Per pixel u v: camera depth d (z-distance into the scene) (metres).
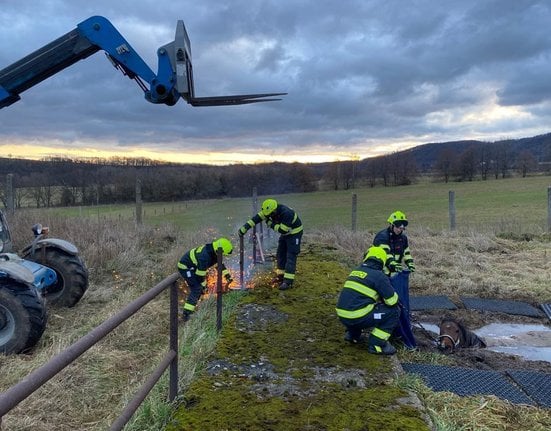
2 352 5.16
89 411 3.96
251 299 6.33
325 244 11.70
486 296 8.17
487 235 12.85
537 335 6.46
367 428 3.26
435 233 13.77
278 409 3.51
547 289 8.31
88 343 2.21
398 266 5.45
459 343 5.74
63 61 6.08
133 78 6.10
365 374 4.18
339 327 5.37
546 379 4.50
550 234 13.27
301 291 6.74
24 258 7.15
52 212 13.55
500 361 5.29
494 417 3.68
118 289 8.00
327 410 3.50
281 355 4.55
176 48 5.79
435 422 3.45
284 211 6.84
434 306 7.52
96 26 5.93
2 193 18.36
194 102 6.04
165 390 3.81
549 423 3.67
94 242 10.15
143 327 5.89
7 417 3.70
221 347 4.70
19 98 6.23
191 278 6.30
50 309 6.98
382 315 4.64
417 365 4.73
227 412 3.45
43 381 1.83
